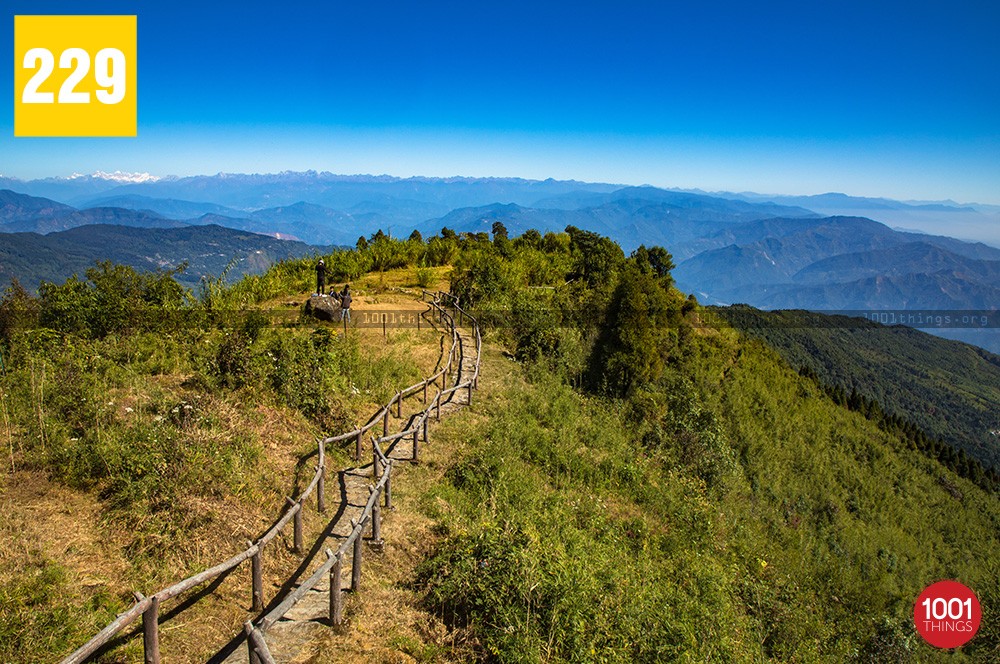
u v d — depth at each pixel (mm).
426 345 21547
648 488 15562
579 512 12516
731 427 27750
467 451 13352
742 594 12297
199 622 6590
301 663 6301
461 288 29453
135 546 7348
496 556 8102
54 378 10594
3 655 5371
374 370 16672
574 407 19328
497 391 18406
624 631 7684
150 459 8461
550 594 7512
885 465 36250
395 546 9062
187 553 7488
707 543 13773
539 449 15141
